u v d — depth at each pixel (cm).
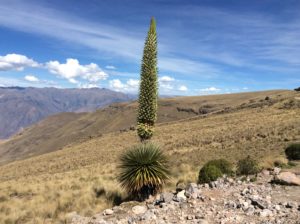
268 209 846
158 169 1241
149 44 1204
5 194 2086
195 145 4531
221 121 7331
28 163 7444
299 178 1146
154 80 1220
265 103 9319
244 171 1455
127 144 6431
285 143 3044
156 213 912
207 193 1075
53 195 1789
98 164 4144
